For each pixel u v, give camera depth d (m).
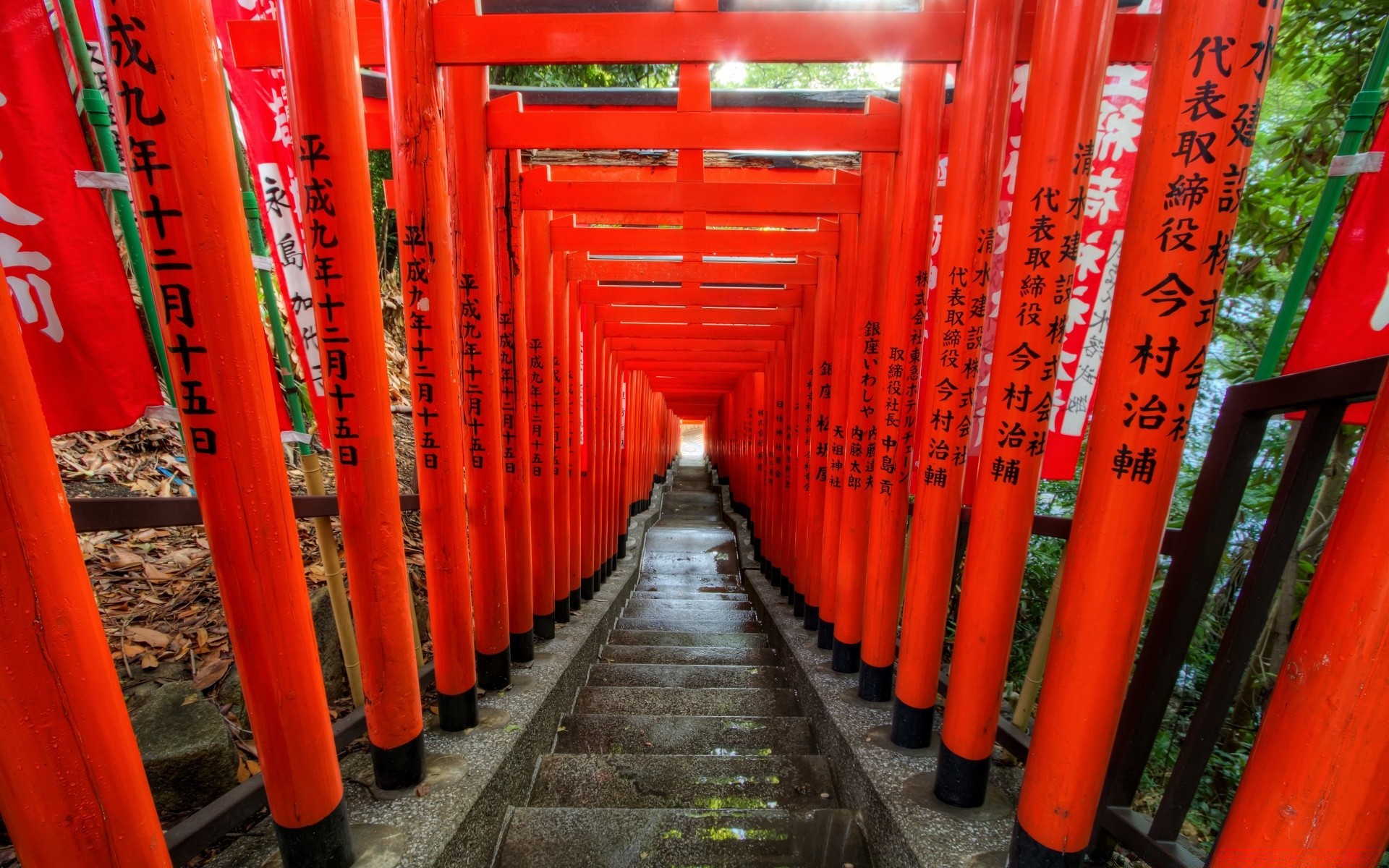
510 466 3.31
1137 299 1.43
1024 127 1.81
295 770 1.64
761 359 7.41
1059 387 2.72
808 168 3.93
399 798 2.17
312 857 1.71
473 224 2.63
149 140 1.23
